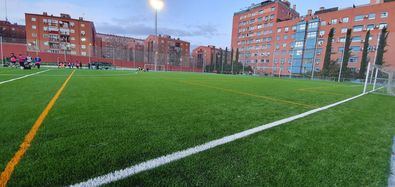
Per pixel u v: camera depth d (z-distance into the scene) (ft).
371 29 123.95
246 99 17.85
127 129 7.84
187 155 5.72
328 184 4.55
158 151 5.91
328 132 8.61
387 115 13.07
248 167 5.16
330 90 33.83
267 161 5.55
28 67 58.49
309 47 154.81
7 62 86.53
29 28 168.76
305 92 27.81
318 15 149.18
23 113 9.63
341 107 15.71
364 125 10.11
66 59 135.44
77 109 10.94
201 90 23.73
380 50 105.60
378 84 57.36
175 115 10.49
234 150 6.23
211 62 187.62
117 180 4.36
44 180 4.24
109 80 33.24
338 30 138.92
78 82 27.58
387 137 8.23
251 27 205.57
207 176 4.66
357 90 36.70
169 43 254.47
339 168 5.34
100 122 8.63
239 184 4.38
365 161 5.85
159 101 14.53
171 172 4.79
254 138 7.43
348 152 6.46
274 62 182.39
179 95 18.33
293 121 10.31
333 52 141.49
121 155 5.54
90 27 185.47
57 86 21.49
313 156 6.03
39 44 171.94
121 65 145.28
